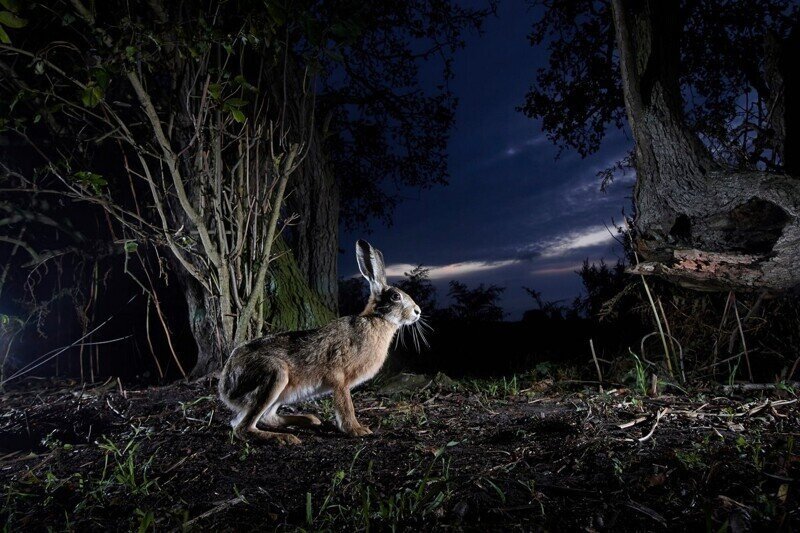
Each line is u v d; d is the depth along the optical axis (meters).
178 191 1.20
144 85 1.20
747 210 1.28
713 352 1.33
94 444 1.00
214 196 1.32
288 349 1.00
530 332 2.37
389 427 1.03
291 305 1.54
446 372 1.80
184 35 1.10
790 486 0.64
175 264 1.54
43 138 1.61
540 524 0.60
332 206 1.71
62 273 1.78
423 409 1.14
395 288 1.07
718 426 0.91
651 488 0.67
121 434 1.04
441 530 0.60
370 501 0.68
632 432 0.90
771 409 0.98
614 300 1.50
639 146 1.38
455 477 0.74
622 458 0.78
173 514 0.67
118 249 1.63
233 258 1.34
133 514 0.68
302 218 1.66
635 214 1.42
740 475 0.68
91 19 1.08
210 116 1.33
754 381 1.26
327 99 2.14
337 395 1.00
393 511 0.64
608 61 2.23
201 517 0.66
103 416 1.16
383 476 0.77
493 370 1.82
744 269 1.23
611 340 1.80
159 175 1.46
